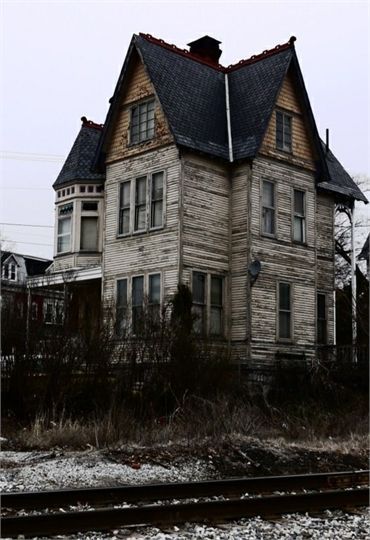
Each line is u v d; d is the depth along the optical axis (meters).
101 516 8.25
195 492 10.54
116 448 14.34
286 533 8.38
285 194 27.31
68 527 8.04
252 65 28.61
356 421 19.44
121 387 18.30
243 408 17.95
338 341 36.16
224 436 15.48
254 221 25.98
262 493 11.07
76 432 15.41
